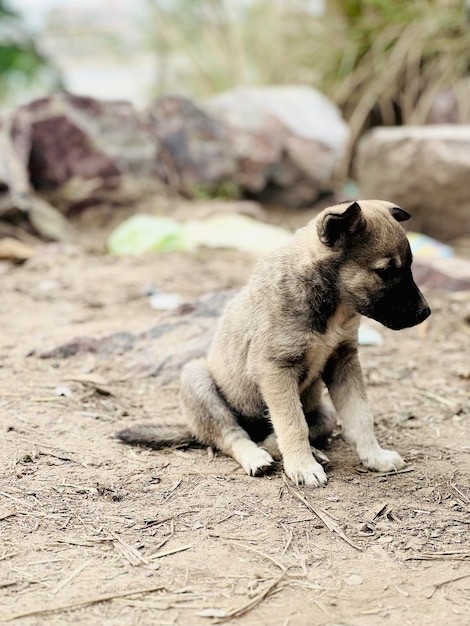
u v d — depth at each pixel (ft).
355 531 6.94
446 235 12.61
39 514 6.97
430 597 6.56
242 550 6.79
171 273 10.30
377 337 9.07
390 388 8.36
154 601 6.51
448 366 8.66
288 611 6.48
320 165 14.37
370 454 7.43
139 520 6.97
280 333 7.27
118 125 13.07
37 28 19.42
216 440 7.54
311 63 17.24
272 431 7.66
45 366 8.38
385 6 16.31
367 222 7.17
